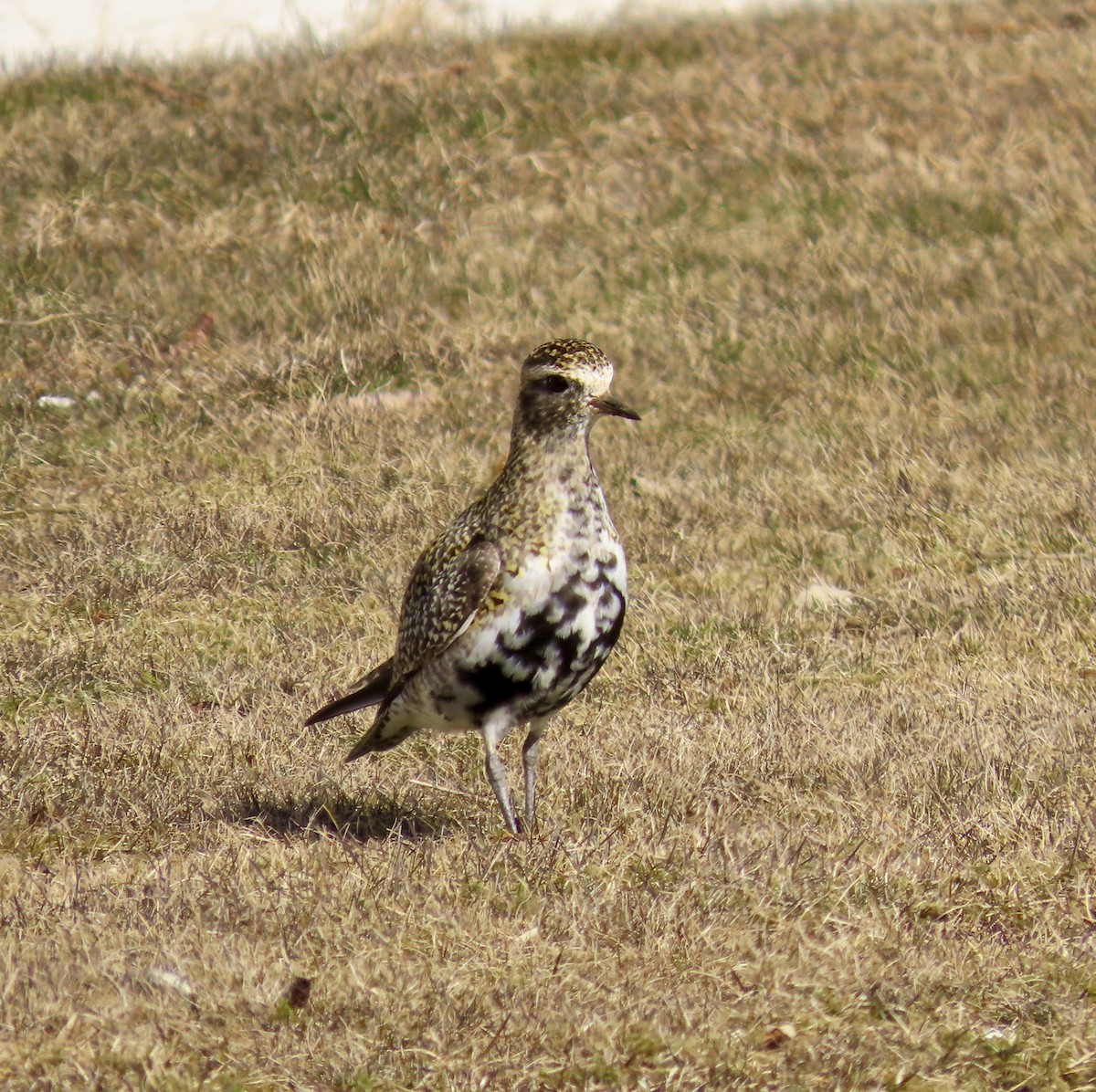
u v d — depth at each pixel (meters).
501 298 19.69
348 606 13.44
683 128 23.14
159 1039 7.02
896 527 14.99
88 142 21.97
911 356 18.52
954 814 9.55
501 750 10.82
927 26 26.41
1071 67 24.58
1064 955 7.93
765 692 11.76
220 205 21.00
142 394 17.38
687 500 15.50
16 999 7.27
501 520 8.98
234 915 8.15
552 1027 7.23
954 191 21.75
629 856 8.97
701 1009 7.40
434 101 23.42
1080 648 12.46
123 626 12.93
